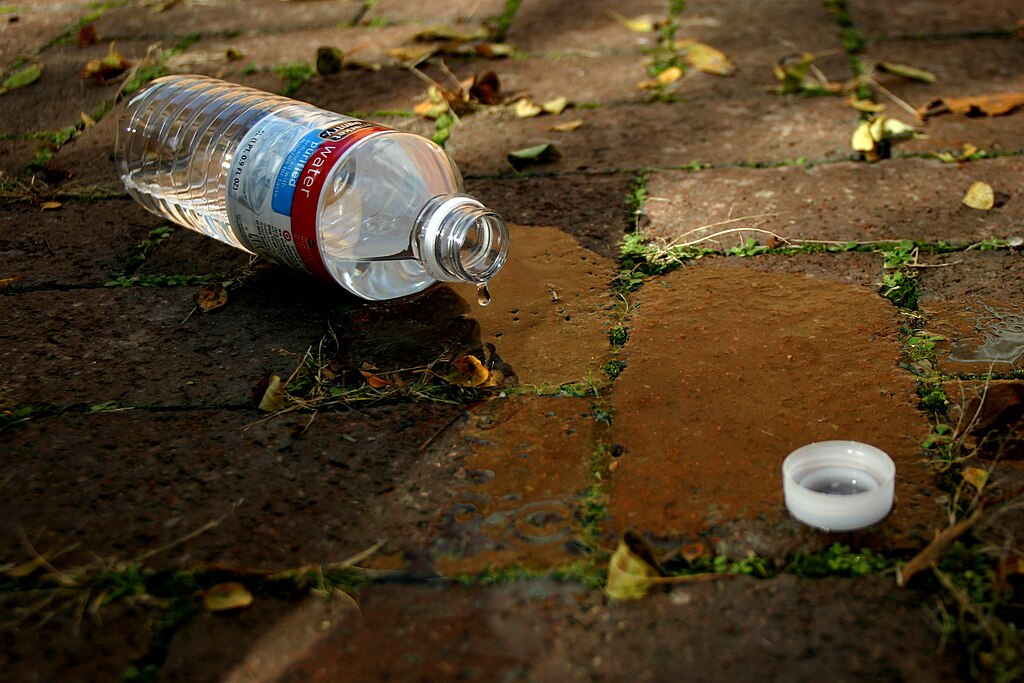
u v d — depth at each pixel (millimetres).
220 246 768
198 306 724
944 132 836
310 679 569
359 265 696
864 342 679
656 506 615
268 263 748
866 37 969
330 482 630
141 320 717
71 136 888
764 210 772
